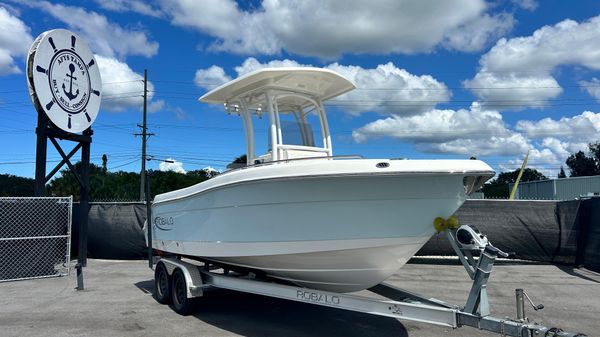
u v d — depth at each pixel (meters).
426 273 9.78
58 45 10.18
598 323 5.81
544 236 10.90
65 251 10.39
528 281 8.81
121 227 12.52
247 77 5.70
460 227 4.19
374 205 4.33
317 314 6.27
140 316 6.21
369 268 4.74
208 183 5.68
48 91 9.89
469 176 4.25
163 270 6.98
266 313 6.34
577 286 8.32
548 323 5.80
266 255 5.02
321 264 4.86
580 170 63.88
